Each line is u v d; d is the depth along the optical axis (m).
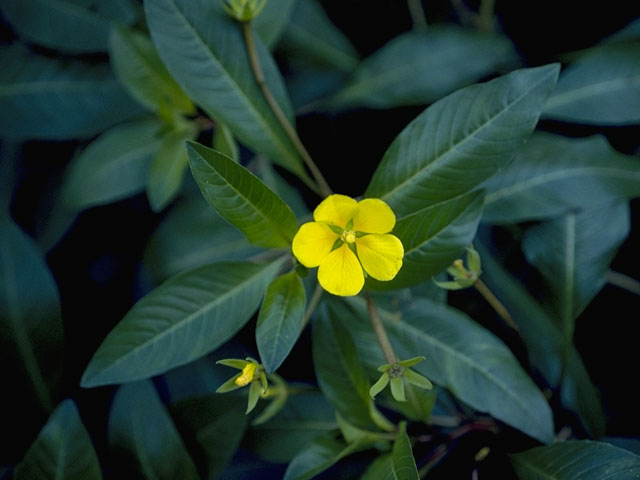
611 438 0.33
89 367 0.28
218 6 0.30
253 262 0.30
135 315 0.29
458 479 0.33
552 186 0.33
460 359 0.30
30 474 0.31
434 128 0.29
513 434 0.33
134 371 0.29
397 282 0.28
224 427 0.33
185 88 0.30
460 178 0.29
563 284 0.33
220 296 0.29
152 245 0.34
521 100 0.28
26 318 0.33
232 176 0.26
